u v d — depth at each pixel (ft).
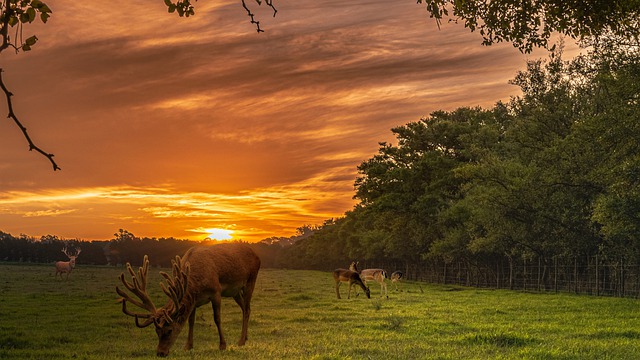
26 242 488.85
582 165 124.67
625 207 100.37
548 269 151.84
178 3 22.49
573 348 39.40
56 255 493.77
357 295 109.81
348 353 37.93
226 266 40.22
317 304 87.81
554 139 132.67
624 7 39.55
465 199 171.01
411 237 216.54
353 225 339.98
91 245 521.65
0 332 50.83
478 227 164.35
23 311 73.97
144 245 577.43
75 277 211.41
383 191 203.72
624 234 109.81
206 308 79.36
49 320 62.80
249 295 43.47
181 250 581.12
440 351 38.65
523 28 41.93
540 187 133.80
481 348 39.65
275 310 76.69
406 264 269.64
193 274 37.65
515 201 138.31
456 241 174.09
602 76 103.04
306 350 39.45
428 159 189.37
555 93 144.05
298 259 590.96
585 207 128.77
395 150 204.54
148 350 40.45
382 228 239.71
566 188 130.41
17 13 16.96
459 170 153.79
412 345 41.39
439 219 179.93
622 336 47.37
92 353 39.78
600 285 139.03
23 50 15.25
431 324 55.98
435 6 29.58
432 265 241.76
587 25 41.52
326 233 433.07
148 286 147.54
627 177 99.96
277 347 40.63
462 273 219.00
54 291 125.29
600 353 37.47
